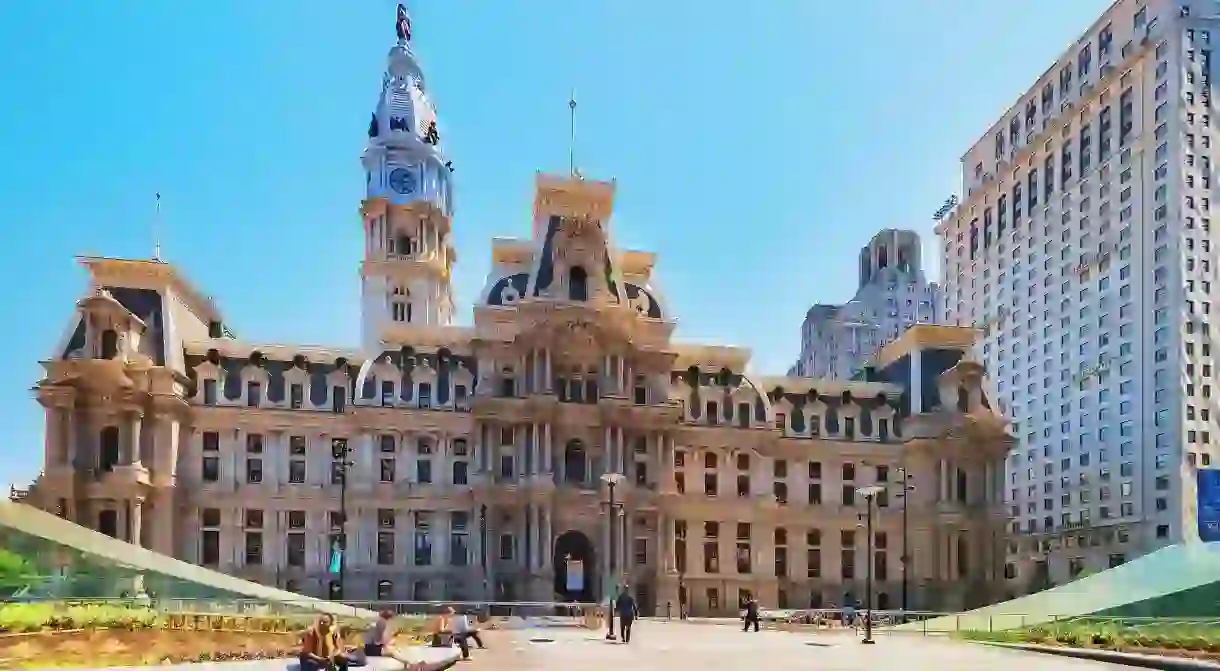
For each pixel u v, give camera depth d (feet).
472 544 401.08
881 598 443.32
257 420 407.44
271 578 395.34
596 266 433.48
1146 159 577.84
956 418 447.42
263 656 154.71
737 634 269.85
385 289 625.41
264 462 408.05
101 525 369.50
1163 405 548.31
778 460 451.53
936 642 236.22
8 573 219.61
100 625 181.88
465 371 426.10
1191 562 250.57
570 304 415.23
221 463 404.16
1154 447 552.82
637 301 452.76
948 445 445.37
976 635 237.04
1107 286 602.03
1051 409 650.02
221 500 398.83
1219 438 542.16
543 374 412.98
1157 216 565.94
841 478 454.81
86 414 376.89
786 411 459.73
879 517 448.65
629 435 419.13
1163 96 569.64
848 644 228.22
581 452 418.92
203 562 393.91
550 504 397.19
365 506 404.57
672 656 189.16
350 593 397.19
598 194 454.81
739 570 433.89
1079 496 612.29
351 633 208.23
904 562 344.90
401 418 412.57
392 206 645.51
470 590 395.34
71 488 365.40
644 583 408.87
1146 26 590.14
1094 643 199.62
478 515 400.67
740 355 463.42
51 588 224.33
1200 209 556.51
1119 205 597.93
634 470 418.31
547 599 388.37
